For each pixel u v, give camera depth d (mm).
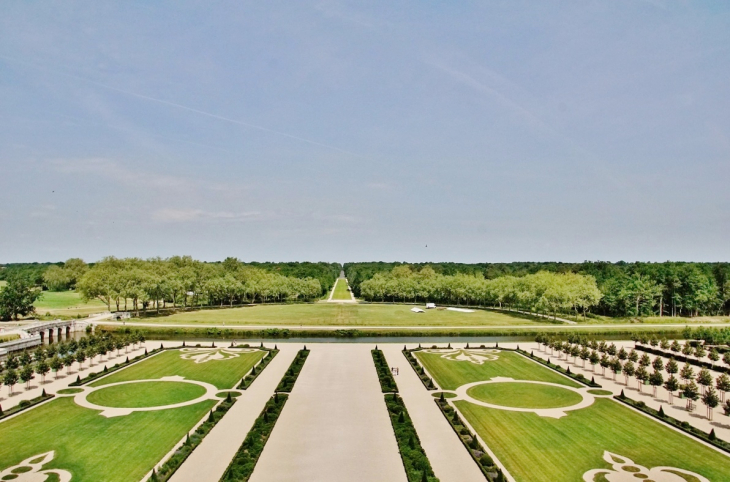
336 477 55250
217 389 91688
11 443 65000
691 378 91375
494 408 80812
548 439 67000
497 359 121062
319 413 77500
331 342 151000
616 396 86625
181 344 144125
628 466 58438
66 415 76438
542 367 111875
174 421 73812
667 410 80188
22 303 192500
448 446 64062
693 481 54562
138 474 55906
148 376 102312
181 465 57812
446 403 82125
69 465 58281
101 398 85750
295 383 96312
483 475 55719
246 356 124438
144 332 166625
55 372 103625
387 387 91812
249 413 77125
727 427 71875
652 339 146250
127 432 69125
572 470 57312
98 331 167125
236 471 54719
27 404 80438
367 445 64625
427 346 140625
